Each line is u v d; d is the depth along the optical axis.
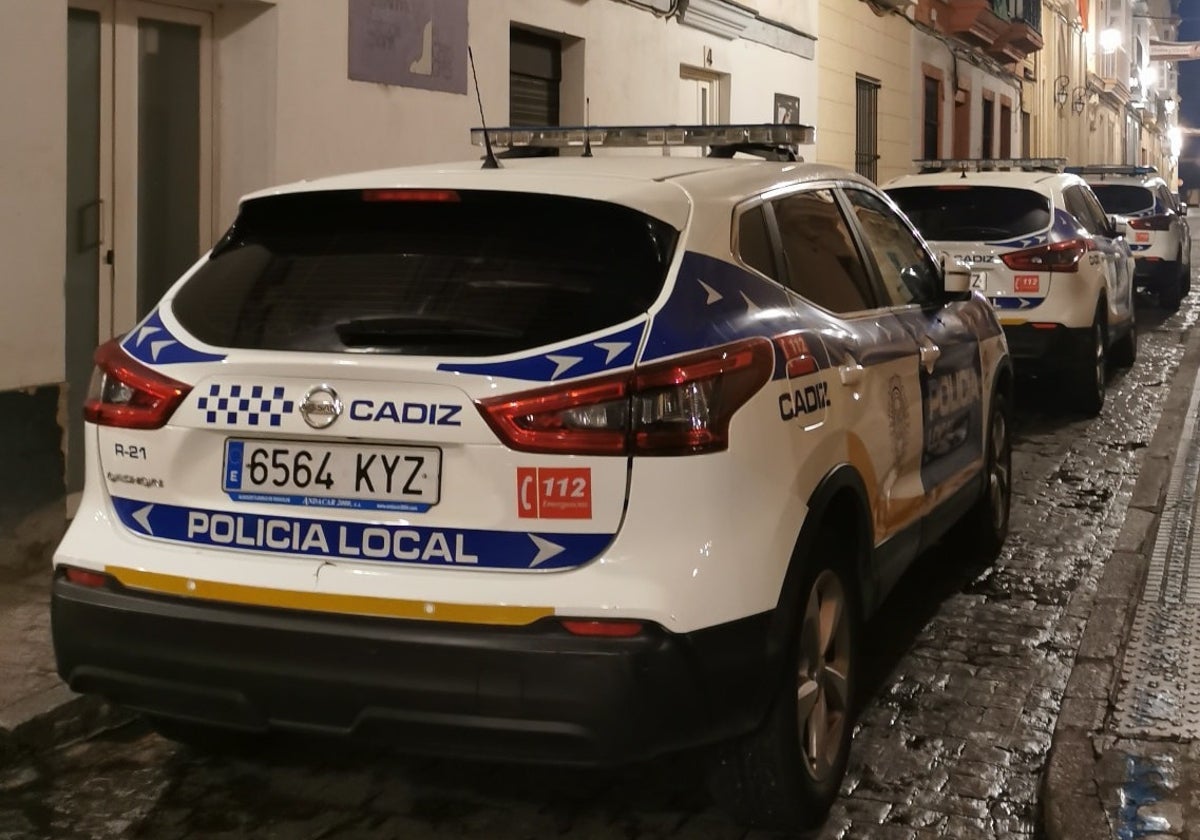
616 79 11.35
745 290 3.78
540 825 4.02
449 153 9.20
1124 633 5.61
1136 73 53.53
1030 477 8.73
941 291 5.63
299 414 3.41
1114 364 13.51
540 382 3.29
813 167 4.83
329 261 3.69
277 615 3.38
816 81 15.91
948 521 5.50
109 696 3.63
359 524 3.38
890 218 5.43
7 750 4.38
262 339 3.54
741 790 3.75
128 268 7.21
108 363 3.70
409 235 3.68
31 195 5.99
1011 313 9.98
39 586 5.85
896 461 4.62
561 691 3.21
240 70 7.68
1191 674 5.12
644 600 3.23
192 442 3.53
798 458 3.69
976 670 5.30
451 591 3.28
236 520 3.48
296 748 4.55
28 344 6.00
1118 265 11.88
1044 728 4.75
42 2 6.00
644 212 3.58
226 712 3.49
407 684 3.28
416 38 8.77
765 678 3.47
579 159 4.39
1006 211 10.15
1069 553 6.94
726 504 3.37
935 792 4.25
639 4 11.55
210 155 7.70
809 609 3.84
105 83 7.00
